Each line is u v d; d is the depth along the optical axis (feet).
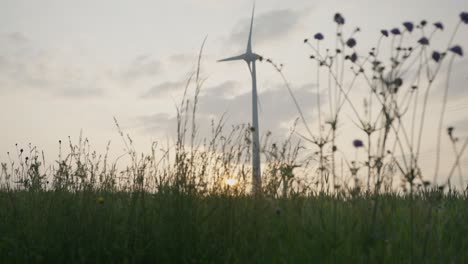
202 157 15.38
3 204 17.24
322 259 12.03
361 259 11.88
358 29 13.00
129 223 13.78
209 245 12.68
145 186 15.85
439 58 11.28
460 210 16.57
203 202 14.19
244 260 12.45
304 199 15.64
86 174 17.37
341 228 13.41
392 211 13.93
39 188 18.35
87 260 12.96
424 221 13.83
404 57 11.86
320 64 13.05
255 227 13.39
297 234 13.33
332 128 12.93
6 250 13.96
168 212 13.37
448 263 12.25
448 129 11.42
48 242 13.82
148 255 12.84
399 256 12.28
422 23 12.28
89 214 14.56
